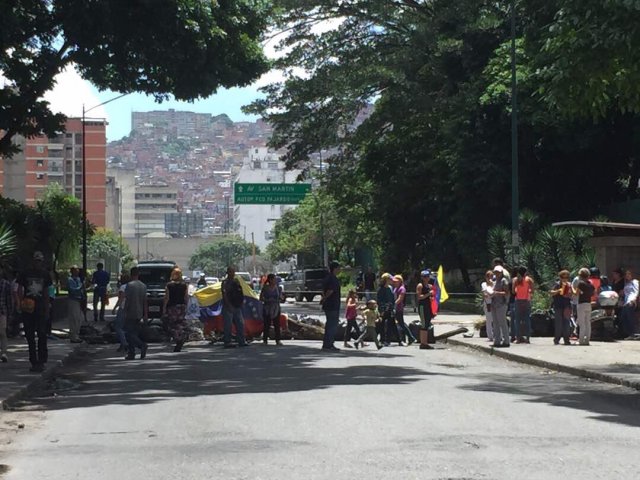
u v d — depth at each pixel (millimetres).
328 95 45281
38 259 17344
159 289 33062
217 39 24281
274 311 24188
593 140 36125
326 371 16875
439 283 26688
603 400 13133
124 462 8688
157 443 9688
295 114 45812
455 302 43250
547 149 37844
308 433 10000
